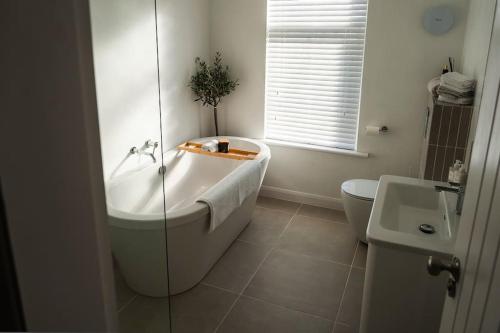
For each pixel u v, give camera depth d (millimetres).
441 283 1641
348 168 3643
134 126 2006
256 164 3189
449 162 2412
